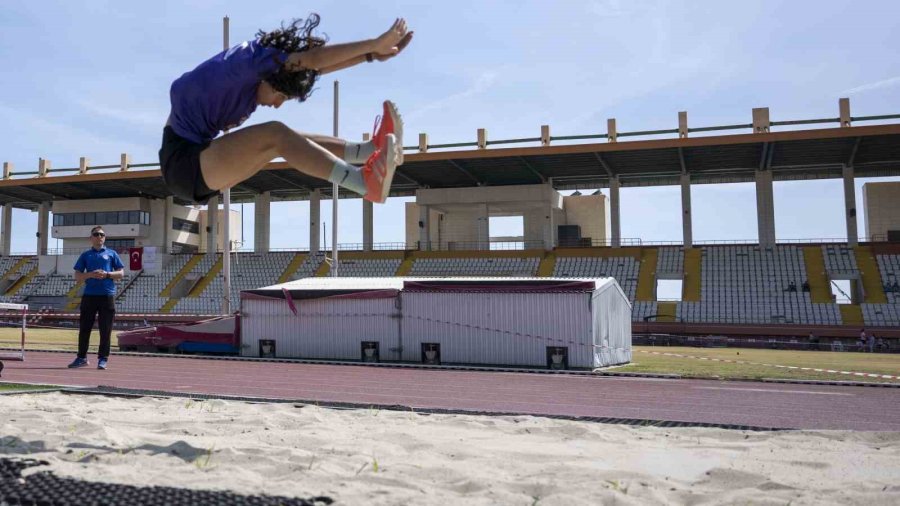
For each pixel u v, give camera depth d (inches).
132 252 1895.9
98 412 252.8
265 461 163.9
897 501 132.3
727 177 1905.8
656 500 134.0
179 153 174.6
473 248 2089.1
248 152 168.6
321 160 166.1
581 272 1830.7
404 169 1804.9
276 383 468.1
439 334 720.3
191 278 2087.8
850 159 1699.1
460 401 373.4
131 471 151.2
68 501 122.6
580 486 141.7
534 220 2036.2
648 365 729.0
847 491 139.9
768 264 1745.8
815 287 1657.2
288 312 783.7
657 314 1658.5
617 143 1589.6
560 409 335.6
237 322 807.7
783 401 373.4
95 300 513.3
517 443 199.0
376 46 170.4
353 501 127.2
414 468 157.0
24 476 143.4
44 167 2075.5
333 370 606.9
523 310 690.8
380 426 227.8
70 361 601.3
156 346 821.9
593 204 2081.7
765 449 191.9
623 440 207.3
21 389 337.7
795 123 1535.4
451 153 1672.0
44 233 2368.4
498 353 695.7
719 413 321.1
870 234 1868.8
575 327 671.1
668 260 1820.9
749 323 1573.6
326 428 221.5
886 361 901.8
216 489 134.7
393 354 736.3
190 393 334.6
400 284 781.9
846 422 290.4
